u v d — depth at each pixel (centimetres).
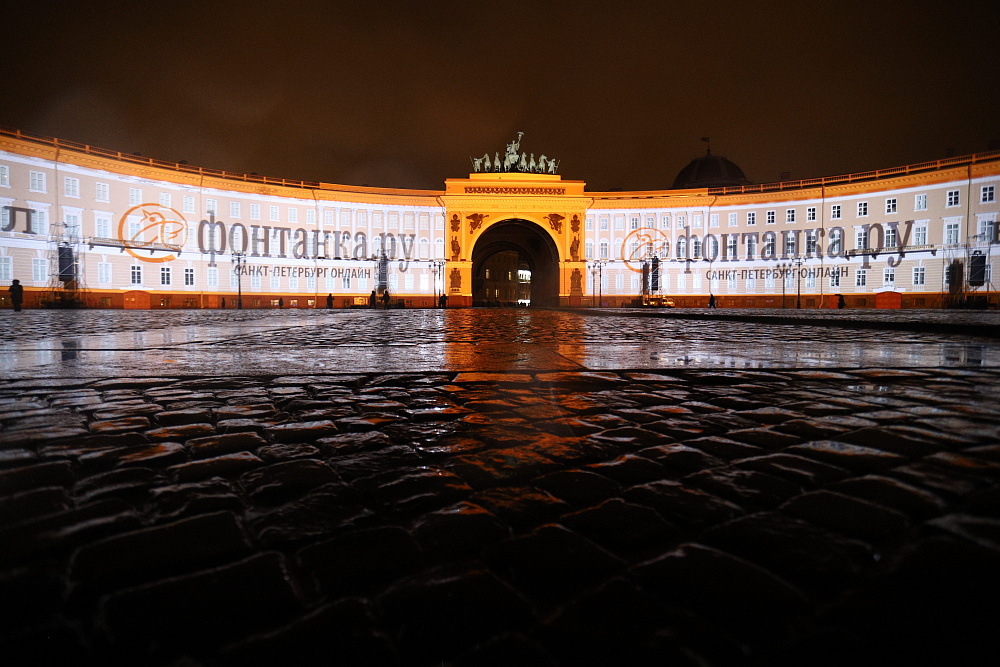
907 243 5884
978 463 255
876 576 150
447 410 396
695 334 1316
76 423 349
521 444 301
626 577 153
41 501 211
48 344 943
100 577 153
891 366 650
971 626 127
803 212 6494
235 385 508
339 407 407
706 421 358
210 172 6094
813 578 150
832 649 120
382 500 215
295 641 126
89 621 133
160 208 5638
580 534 182
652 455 277
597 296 7044
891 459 263
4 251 4672
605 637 126
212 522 192
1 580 150
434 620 134
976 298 5494
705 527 186
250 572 157
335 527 189
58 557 164
